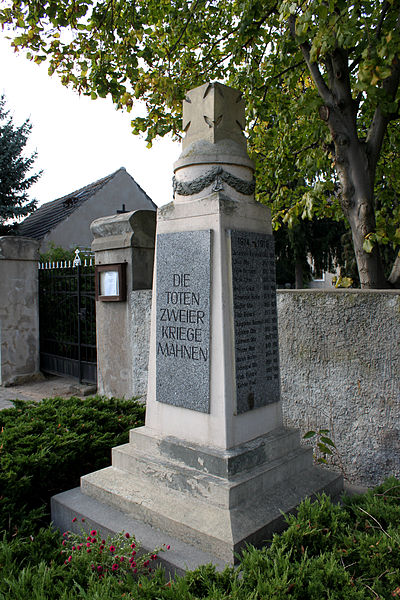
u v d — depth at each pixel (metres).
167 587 2.05
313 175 5.82
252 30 5.42
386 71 3.54
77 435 3.65
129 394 5.97
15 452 3.30
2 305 8.52
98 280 6.40
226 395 2.84
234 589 1.91
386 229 4.64
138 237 5.87
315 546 2.29
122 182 20.31
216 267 2.87
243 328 2.96
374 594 1.96
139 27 5.61
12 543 2.59
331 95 4.63
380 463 3.62
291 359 4.07
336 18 3.61
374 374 3.62
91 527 2.84
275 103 6.54
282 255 22.72
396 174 6.76
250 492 2.71
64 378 8.93
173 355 3.12
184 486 2.80
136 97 6.24
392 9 4.37
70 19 5.56
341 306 3.76
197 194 3.02
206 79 6.78
